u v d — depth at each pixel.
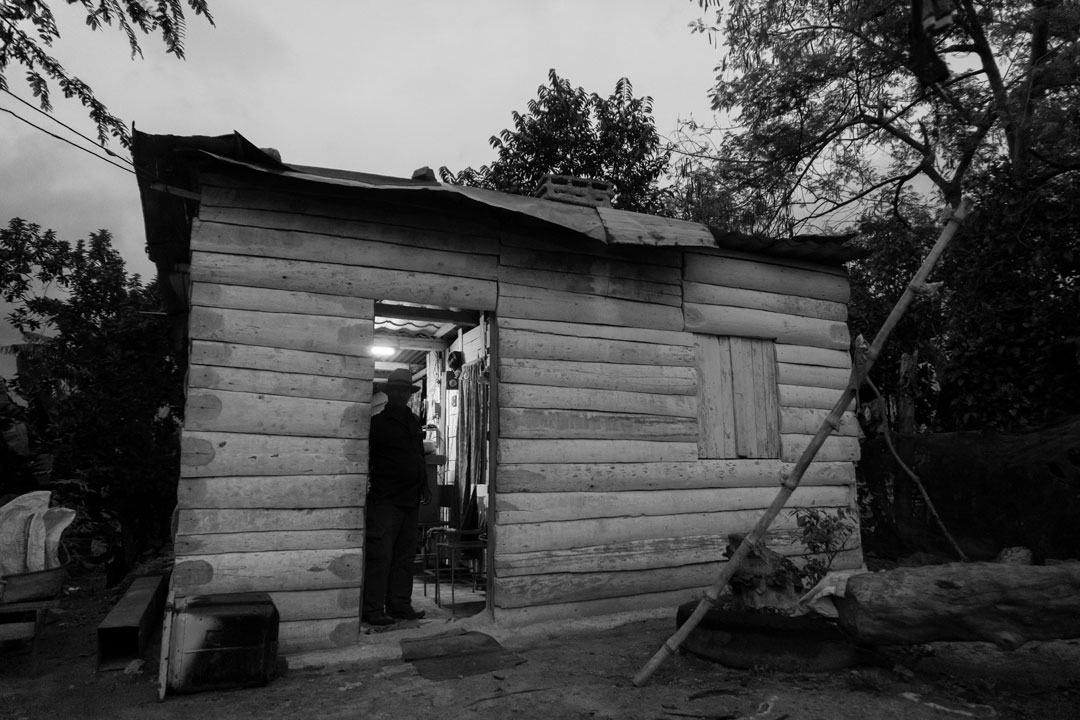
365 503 5.17
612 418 6.08
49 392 12.51
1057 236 8.62
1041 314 8.44
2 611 4.67
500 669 4.51
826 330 7.33
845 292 7.54
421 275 5.53
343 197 5.35
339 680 4.38
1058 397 8.27
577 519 5.80
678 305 6.57
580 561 5.73
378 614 5.48
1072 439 6.74
